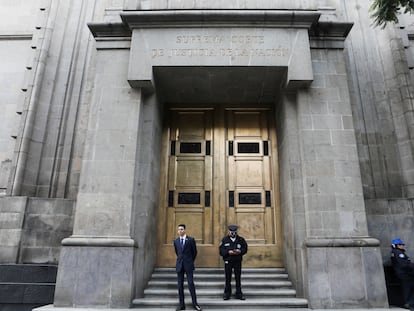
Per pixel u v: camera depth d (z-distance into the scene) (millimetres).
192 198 10336
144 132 9172
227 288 7988
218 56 9062
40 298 8359
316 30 9484
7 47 12469
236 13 9062
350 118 8945
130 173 8484
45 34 11922
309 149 8719
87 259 7797
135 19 9188
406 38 11703
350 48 11711
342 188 8445
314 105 9039
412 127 10508
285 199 9500
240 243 8242
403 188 10383
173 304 7684
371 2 12203
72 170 10961
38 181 10766
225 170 10555
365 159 10625
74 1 12609
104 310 7289
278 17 9117
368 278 7727
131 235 8180
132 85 9070
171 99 10992
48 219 9977
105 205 8273
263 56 9039
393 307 7934
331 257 7859
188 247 7660
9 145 11289
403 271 7910
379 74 11508
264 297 8195
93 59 11867
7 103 11867
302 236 8461
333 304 7574
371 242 7930
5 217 9703
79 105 11578
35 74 11375
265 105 11180
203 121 11102
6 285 8453
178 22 9227
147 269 8781
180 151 10789
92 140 8758
